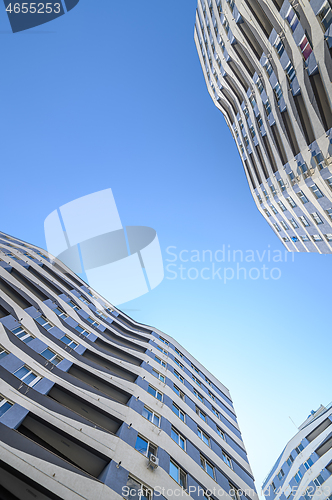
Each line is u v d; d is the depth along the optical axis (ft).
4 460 31.37
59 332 67.92
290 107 73.05
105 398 53.11
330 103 60.13
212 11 107.24
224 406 96.02
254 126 101.40
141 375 70.79
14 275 80.28
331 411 117.39
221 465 60.23
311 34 58.90
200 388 92.94
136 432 48.91
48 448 38.60
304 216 97.96
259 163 109.81
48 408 42.86
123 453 42.50
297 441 121.70
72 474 34.22
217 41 106.42
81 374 58.70
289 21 65.21
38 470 32.30
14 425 36.76
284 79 73.00
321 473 100.48
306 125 69.97
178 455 51.16
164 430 54.70
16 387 43.09
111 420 49.96
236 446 75.00
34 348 55.52
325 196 77.61
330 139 62.54
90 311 96.78
